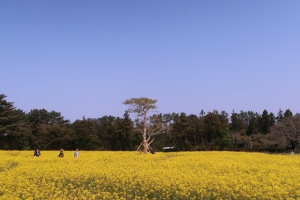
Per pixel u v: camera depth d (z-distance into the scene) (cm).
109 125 7175
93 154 3622
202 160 2497
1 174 1875
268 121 8981
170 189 1424
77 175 1753
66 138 6800
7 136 6431
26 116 8244
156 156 3203
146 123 4081
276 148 5591
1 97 6588
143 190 1424
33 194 1389
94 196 1319
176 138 6794
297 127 5531
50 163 2430
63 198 1305
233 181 1504
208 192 1373
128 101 3956
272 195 1287
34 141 6881
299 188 1419
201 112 7881
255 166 2091
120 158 2962
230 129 8462
